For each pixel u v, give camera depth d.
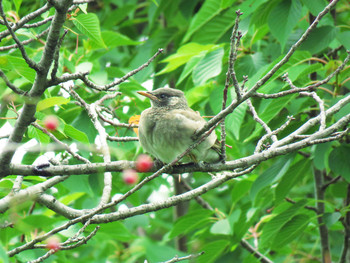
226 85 6.98
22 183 8.45
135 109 11.92
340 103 8.77
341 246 14.36
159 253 11.03
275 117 11.95
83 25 8.70
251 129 12.57
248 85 10.30
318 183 12.26
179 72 13.92
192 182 17.16
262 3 11.52
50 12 9.09
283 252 13.44
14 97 6.35
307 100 11.04
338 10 15.22
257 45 13.46
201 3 16.14
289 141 8.46
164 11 15.27
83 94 11.07
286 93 7.10
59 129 7.82
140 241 13.00
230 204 17.42
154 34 15.97
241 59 12.23
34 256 8.68
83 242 7.02
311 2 11.09
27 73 7.53
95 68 11.95
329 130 8.27
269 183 10.67
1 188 8.20
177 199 7.88
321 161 10.23
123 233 9.45
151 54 14.20
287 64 10.82
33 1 14.44
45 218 4.66
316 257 13.92
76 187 11.04
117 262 13.20
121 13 16.30
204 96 11.74
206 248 11.87
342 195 13.44
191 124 8.59
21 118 6.52
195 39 13.23
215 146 8.56
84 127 10.71
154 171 9.03
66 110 10.93
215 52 11.45
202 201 14.32
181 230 12.51
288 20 10.95
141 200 15.21
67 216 7.96
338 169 10.47
